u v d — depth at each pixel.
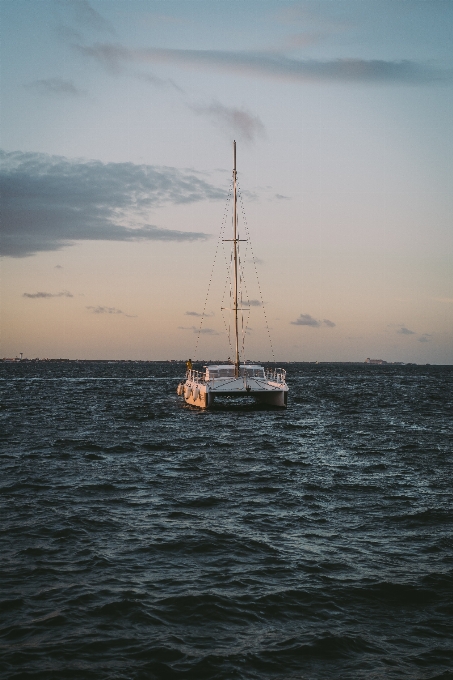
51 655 9.45
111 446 30.81
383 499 19.48
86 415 48.06
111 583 12.29
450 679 8.95
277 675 9.03
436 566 13.31
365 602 11.51
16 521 16.58
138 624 10.53
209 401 46.66
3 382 109.06
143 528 16.03
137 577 12.62
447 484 21.91
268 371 52.69
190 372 58.78
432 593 11.91
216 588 12.08
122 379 128.62
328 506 18.53
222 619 10.77
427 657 9.58
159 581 12.42
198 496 19.77
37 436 34.59
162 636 10.14
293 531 15.87
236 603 11.40
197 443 32.31
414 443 32.94
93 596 11.63
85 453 28.53
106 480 22.23
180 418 45.91
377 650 9.78
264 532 15.75
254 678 8.95
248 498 19.55
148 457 27.67
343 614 11.02
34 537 15.18
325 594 11.83
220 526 16.27
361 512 17.81
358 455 28.58
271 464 26.00
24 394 73.88
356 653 9.69
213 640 10.05
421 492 20.55
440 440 34.38
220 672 9.06
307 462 26.52
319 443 32.72
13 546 14.47
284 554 14.06
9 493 19.91
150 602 11.39
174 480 22.39
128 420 44.31
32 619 10.64
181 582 12.38
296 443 32.59
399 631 10.41
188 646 9.83
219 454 28.69
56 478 22.48
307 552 14.21
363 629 10.47
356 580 12.52
